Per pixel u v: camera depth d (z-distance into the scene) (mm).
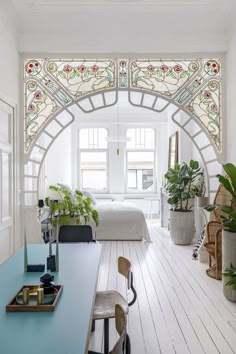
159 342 2695
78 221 4887
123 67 4723
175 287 3926
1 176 3947
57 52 4668
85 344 1293
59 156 7898
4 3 3797
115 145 9641
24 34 4598
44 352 1238
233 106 4441
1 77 3908
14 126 4449
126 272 2408
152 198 9344
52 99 4734
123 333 1359
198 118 4781
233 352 2551
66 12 4277
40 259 2500
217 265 4129
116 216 6609
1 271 2230
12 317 1532
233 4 4094
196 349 2592
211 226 4641
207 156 5297
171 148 8141
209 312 3254
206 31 4613
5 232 4098
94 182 9812
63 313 1572
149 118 9523
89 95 4750
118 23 4504
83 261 2445
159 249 5820
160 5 4145
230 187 3420
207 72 4742
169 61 4734
